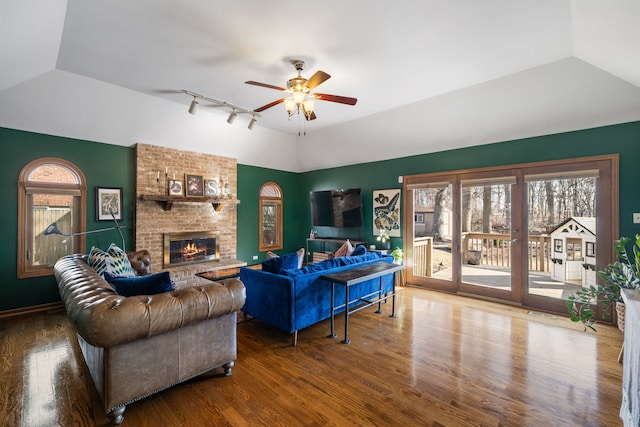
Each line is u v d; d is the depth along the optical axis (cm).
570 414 190
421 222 518
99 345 165
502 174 427
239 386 221
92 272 237
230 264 552
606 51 261
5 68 280
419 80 353
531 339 302
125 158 466
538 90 343
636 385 143
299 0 217
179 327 198
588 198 363
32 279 389
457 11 230
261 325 344
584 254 365
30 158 385
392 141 516
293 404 200
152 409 194
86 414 189
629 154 335
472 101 388
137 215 465
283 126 550
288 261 317
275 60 308
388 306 411
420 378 232
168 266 501
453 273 477
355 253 427
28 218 388
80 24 247
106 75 347
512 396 209
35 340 299
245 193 631
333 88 376
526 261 407
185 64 318
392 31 256
